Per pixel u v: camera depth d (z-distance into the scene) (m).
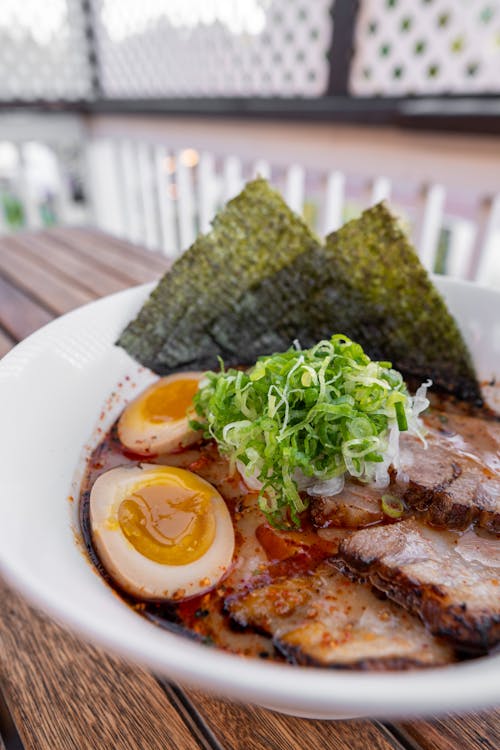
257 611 0.14
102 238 0.44
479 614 0.13
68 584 0.11
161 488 0.18
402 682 0.08
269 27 0.63
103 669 0.14
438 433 0.21
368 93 0.56
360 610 0.14
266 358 0.20
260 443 0.18
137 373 0.22
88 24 0.81
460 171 0.46
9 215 0.80
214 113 0.63
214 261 0.23
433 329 0.23
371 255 0.23
